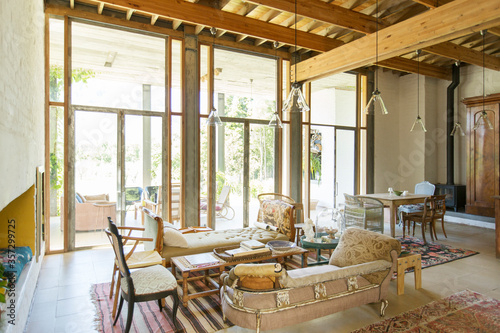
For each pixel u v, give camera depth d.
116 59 5.44
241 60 6.66
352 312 3.06
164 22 5.77
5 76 1.95
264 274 2.37
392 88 8.75
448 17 4.12
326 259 4.38
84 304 3.20
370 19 5.43
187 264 3.25
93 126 5.25
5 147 1.90
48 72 4.91
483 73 7.00
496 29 5.16
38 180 3.90
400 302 3.26
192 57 5.95
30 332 2.67
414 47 4.71
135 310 3.09
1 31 1.85
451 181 8.09
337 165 7.93
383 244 2.96
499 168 6.97
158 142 5.77
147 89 5.67
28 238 3.58
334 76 7.86
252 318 2.37
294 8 4.68
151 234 3.98
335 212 4.81
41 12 4.43
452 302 3.25
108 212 5.36
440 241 5.75
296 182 7.16
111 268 4.26
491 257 4.77
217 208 6.33
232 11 5.66
